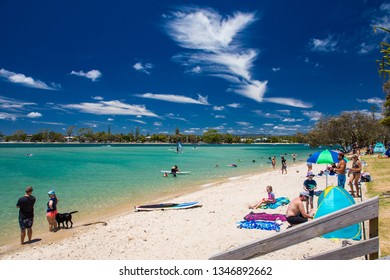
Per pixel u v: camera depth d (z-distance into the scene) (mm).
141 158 67375
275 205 14828
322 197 9625
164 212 15156
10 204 18734
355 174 14383
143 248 9977
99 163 52375
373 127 59781
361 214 3465
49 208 12789
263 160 61375
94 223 13797
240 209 14828
